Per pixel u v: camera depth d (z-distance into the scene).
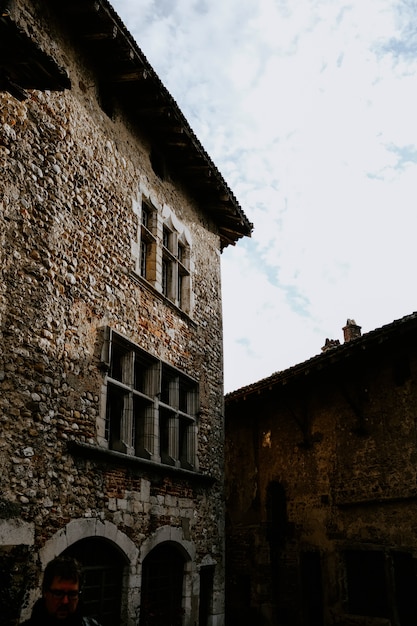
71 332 7.84
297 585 12.92
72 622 3.14
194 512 10.27
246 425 15.70
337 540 12.11
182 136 11.04
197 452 10.85
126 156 10.08
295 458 13.80
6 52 4.59
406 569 10.71
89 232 8.60
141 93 10.12
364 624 11.02
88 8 8.55
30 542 6.46
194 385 11.21
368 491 11.68
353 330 17.45
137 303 9.57
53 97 8.27
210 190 12.67
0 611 5.84
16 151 7.31
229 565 14.79
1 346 6.61
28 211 7.38
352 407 12.30
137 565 8.25
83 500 7.45
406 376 11.63
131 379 9.02
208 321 12.41
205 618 10.34
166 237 11.48
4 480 6.32
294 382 13.05
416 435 11.04
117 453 8.12
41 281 7.40
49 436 7.09
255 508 14.59
